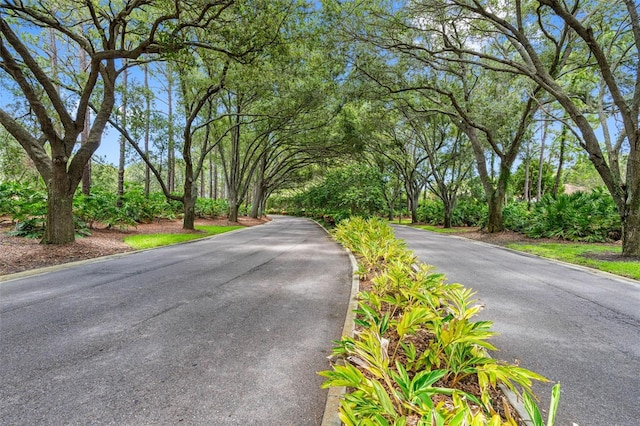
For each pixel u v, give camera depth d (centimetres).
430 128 2427
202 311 427
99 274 643
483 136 1875
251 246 1129
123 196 1542
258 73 1161
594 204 1363
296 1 1011
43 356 296
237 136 2305
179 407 223
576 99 1558
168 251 976
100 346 318
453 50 1154
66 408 220
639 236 895
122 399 231
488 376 216
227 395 238
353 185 2198
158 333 353
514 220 1634
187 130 1474
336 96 1717
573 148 2292
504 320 416
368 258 647
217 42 910
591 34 875
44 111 799
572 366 294
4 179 1620
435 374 190
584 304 492
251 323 387
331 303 470
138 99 1327
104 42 888
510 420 150
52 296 488
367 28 1180
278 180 3556
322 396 239
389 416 177
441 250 1113
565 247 1146
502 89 1427
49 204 845
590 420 216
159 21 787
